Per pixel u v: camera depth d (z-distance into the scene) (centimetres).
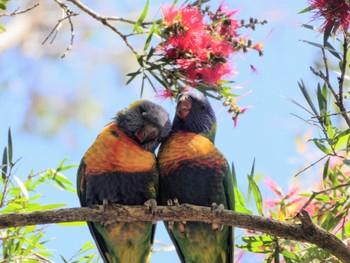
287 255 956
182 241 1083
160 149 1088
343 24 853
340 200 960
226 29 952
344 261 874
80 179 1060
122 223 1038
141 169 1036
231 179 1098
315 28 868
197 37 941
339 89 859
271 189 1057
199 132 1135
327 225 955
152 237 1075
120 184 1030
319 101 922
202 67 945
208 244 1078
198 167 1070
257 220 895
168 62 949
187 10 942
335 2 848
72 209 912
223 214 913
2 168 984
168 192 1070
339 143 945
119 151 1031
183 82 961
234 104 988
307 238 880
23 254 1009
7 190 1004
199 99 1142
